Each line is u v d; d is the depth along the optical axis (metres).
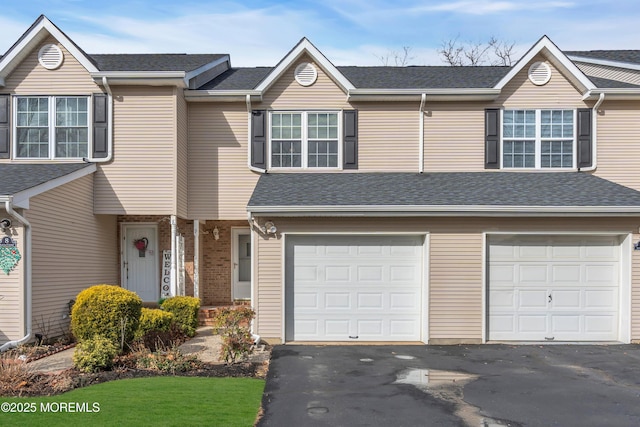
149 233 16.05
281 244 12.13
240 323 11.59
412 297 12.31
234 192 14.94
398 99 14.83
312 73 14.99
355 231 12.15
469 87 14.74
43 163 13.77
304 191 12.96
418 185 13.47
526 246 12.26
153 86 14.00
